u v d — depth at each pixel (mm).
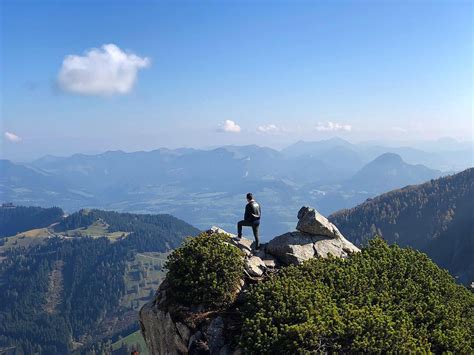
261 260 25656
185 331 20672
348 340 16672
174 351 21172
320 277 21406
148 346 23625
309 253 26047
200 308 21484
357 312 17828
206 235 25453
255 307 19000
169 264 23469
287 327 16547
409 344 16609
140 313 23906
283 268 22938
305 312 17609
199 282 21812
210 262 22406
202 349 19000
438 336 18234
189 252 23328
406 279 22516
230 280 22016
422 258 25453
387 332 16750
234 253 23500
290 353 16031
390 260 24188
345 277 21234
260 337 16844
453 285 23281
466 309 21641
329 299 19141
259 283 20969
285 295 19000
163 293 23703
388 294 20734
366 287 21000
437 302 20672
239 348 17891
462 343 18141
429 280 22828
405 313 19109
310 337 16344
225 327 19812
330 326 17000
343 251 26703
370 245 26938
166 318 21891
